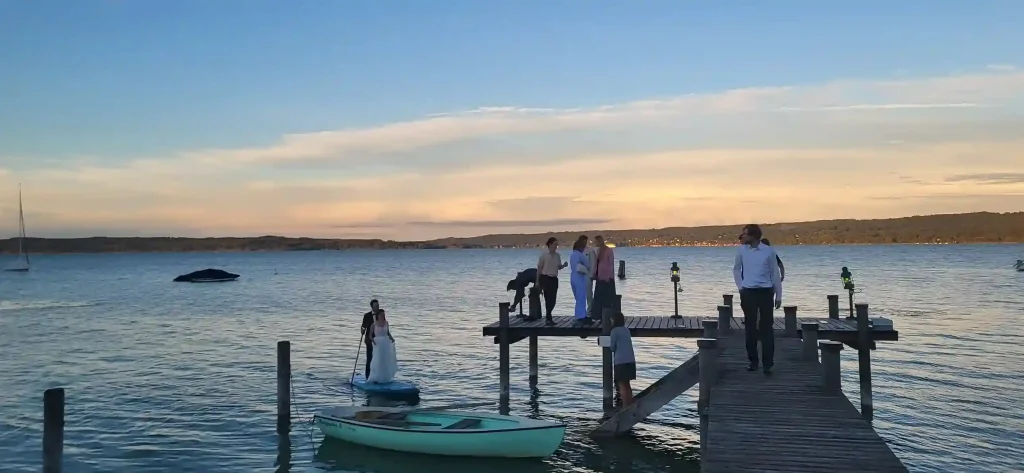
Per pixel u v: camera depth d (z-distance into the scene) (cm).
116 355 3017
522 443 1488
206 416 1891
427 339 3450
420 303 5716
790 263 12594
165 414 1916
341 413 1708
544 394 2162
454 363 2739
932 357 2719
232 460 1529
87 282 9969
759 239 1311
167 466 1488
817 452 880
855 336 1698
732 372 1326
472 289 7544
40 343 3431
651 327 1817
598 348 3062
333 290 7531
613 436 1638
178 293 7294
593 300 1942
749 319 1304
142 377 2478
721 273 10150
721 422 1004
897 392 2120
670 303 5206
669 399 1605
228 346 3278
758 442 918
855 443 913
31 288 8500
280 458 1543
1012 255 15450
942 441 1630
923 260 13338
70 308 5547
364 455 1560
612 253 1942
